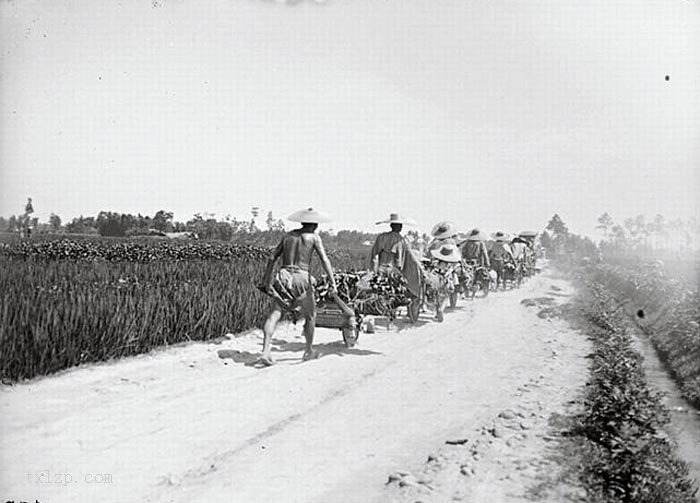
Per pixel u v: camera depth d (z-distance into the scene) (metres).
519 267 23.64
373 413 6.15
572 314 14.23
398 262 11.98
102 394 6.59
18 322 7.03
